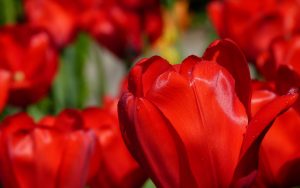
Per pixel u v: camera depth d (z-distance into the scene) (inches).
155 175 18.9
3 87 30.3
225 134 19.0
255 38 33.9
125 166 24.2
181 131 18.8
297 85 22.0
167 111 18.7
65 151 23.0
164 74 18.9
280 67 22.0
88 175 23.3
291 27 34.0
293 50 26.4
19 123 24.7
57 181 23.2
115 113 25.3
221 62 19.5
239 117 19.2
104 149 24.1
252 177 19.0
